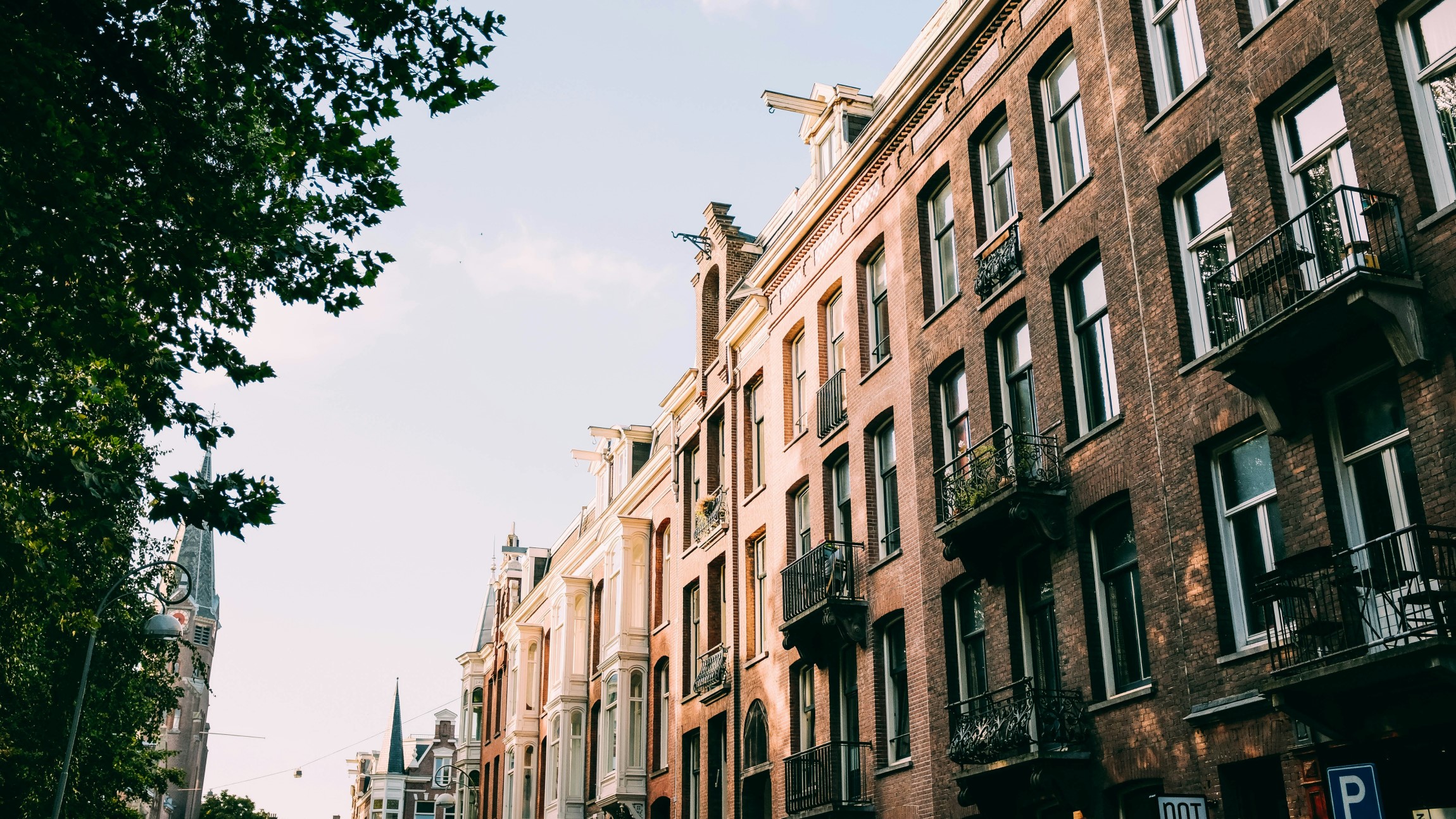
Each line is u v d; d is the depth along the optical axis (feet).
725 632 97.45
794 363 91.71
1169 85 53.36
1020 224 62.39
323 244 40.73
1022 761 52.24
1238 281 44.06
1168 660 48.03
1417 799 37.42
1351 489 41.11
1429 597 34.17
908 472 71.26
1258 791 43.93
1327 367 41.91
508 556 187.93
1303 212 39.99
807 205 87.20
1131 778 49.26
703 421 108.68
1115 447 52.90
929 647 66.39
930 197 73.82
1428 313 38.45
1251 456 46.29
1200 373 48.21
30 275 38.96
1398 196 39.83
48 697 83.46
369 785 408.67
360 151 38.75
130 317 39.37
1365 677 36.24
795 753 81.56
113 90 36.24
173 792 317.63
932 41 73.05
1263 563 45.01
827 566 77.51
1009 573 60.39
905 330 73.56
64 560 45.91
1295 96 45.78
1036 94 63.16
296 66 37.88
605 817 125.80
